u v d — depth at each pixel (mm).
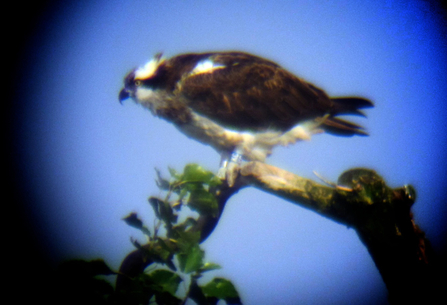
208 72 14602
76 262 13406
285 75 14633
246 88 14602
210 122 14594
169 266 14156
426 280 14258
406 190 14250
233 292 13242
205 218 14328
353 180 14258
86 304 13328
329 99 14641
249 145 14609
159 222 14164
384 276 14289
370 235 14250
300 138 14633
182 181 14164
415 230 14258
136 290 13172
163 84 14609
